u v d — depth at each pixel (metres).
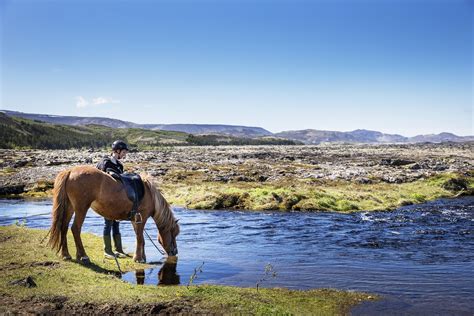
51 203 29.91
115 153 13.50
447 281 11.95
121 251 14.33
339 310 9.62
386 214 24.77
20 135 159.38
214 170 46.50
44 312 8.47
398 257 14.74
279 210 26.19
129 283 10.52
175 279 11.80
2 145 134.00
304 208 26.17
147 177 13.82
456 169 51.00
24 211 25.92
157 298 9.36
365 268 13.26
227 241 17.30
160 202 13.88
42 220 22.27
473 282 11.87
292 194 27.69
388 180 39.84
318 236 18.36
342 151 108.62
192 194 31.05
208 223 21.47
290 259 14.36
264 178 39.22
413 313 9.54
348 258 14.55
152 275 12.12
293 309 9.43
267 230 19.69
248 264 13.65
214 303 9.27
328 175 41.81
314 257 14.66
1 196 33.41
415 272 12.86
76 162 54.91
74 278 10.34
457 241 17.44
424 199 32.62
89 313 8.61
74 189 11.96
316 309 9.62
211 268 13.09
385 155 83.75
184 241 17.25
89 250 14.11
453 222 22.09
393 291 11.05
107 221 13.60
